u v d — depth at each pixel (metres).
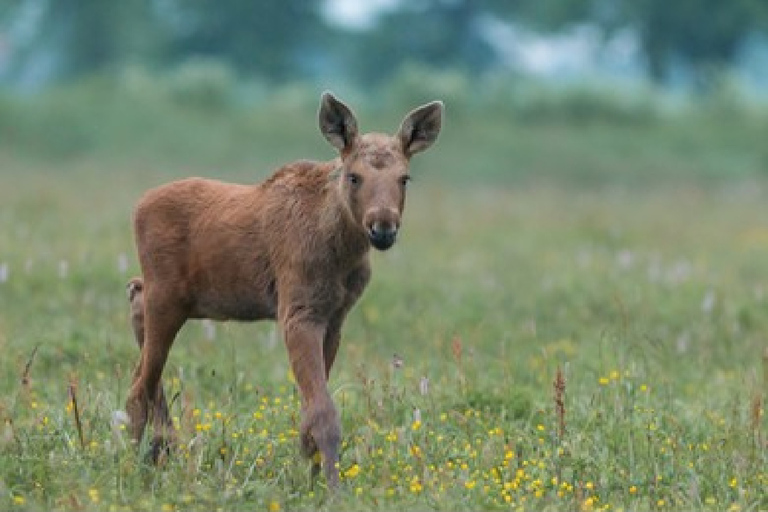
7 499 18.30
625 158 113.50
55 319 31.81
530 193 84.25
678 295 38.56
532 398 25.72
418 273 41.97
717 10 171.00
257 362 28.56
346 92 133.62
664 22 174.00
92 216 53.25
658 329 33.81
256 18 183.00
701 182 106.12
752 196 86.88
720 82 136.50
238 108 125.94
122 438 20.75
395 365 22.81
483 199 75.12
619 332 32.44
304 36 188.50
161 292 21.83
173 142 111.88
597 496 20.23
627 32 178.88
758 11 170.50
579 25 181.75
